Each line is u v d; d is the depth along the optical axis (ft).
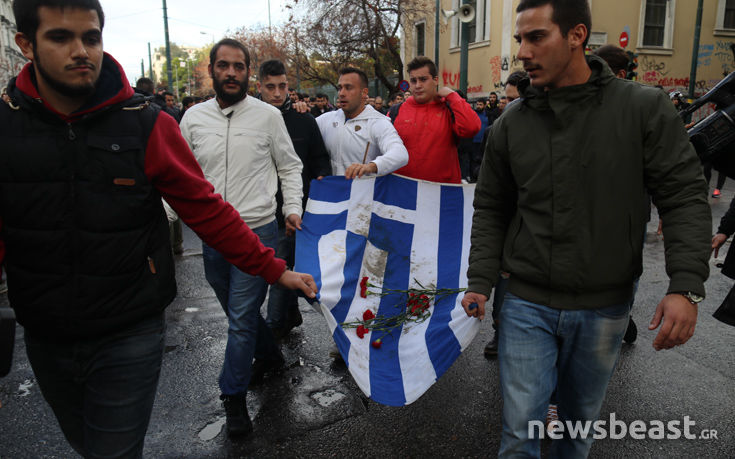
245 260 6.15
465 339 9.18
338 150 12.69
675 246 5.62
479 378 11.61
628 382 11.31
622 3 59.47
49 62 4.75
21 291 5.27
